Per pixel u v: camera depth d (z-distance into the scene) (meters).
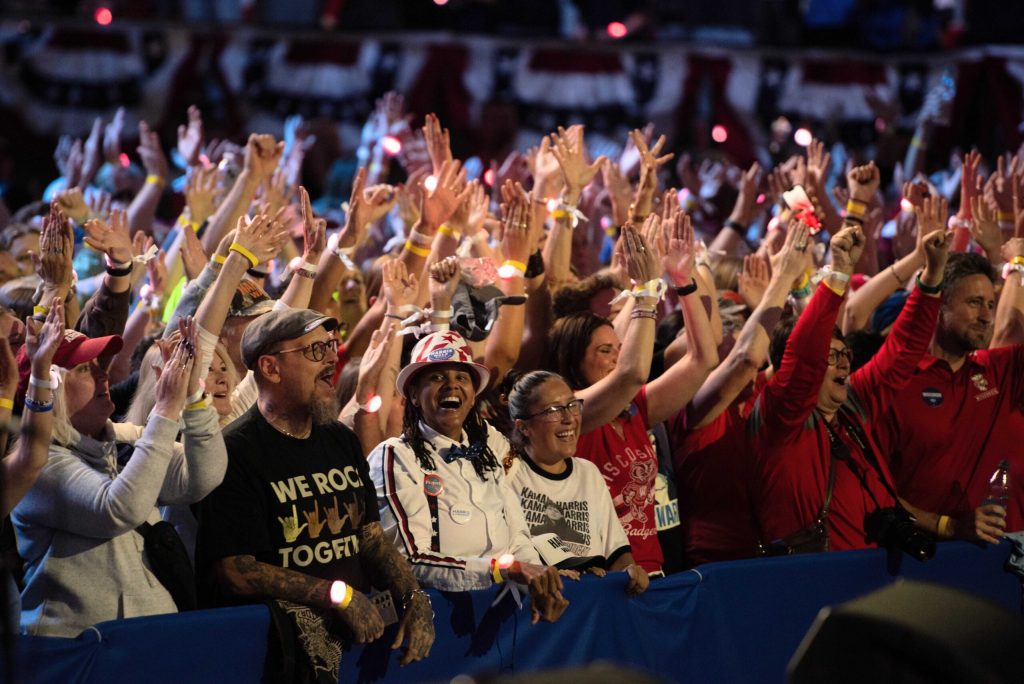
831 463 12.54
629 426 11.86
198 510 9.34
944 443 13.36
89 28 24.67
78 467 8.82
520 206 12.45
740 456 12.59
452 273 11.19
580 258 17.45
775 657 11.41
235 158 19.23
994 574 12.78
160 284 13.47
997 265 15.43
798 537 12.21
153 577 9.14
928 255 12.85
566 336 12.00
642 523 11.69
